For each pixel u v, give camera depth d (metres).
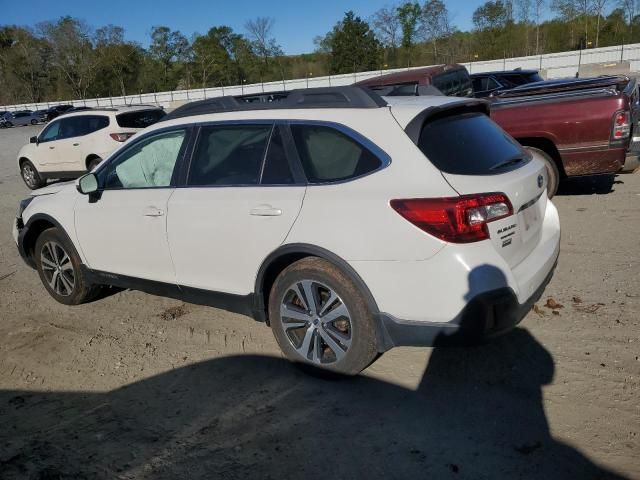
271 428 3.18
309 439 3.05
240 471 2.85
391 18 68.00
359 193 3.22
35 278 6.18
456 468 2.76
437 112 3.39
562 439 2.92
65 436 3.24
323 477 2.76
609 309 4.26
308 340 3.56
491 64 44.06
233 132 3.88
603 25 59.75
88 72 84.38
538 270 3.35
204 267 3.95
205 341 4.31
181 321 4.70
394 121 3.29
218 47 82.00
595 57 41.22
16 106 66.50
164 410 3.44
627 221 6.27
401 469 2.78
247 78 81.25
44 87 87.56
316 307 3.48
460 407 3.24
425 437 3.00
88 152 11.60
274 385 3.62
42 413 3.51
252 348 4.14
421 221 2.99
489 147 3.53
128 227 4.34
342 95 3.54
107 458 3.02
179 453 3.02
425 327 3.09
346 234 3.22
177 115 4.29
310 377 3.66
